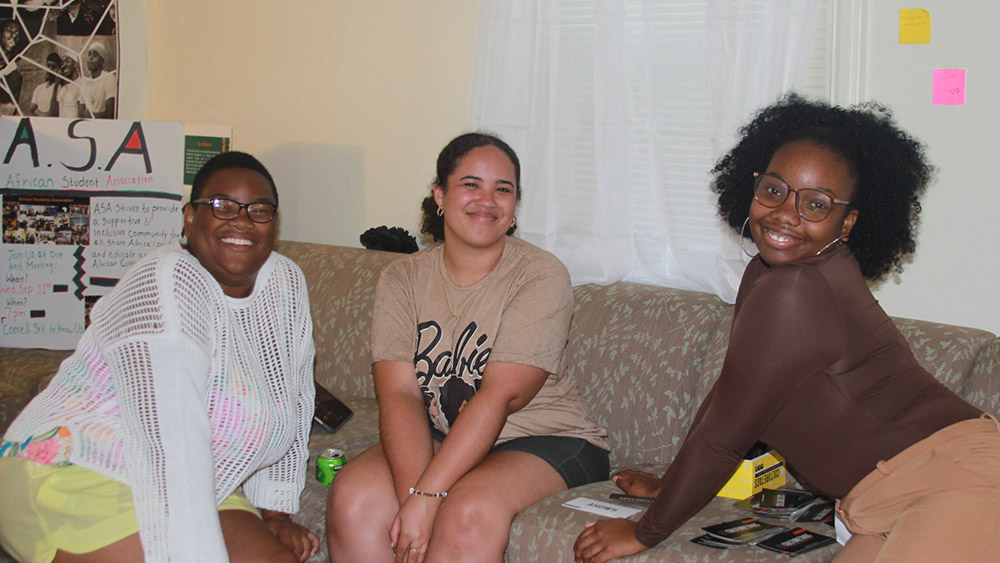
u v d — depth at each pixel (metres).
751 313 1.31
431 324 1.97
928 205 2.33
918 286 2.38
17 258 2.98
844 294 1.30
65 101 3.63
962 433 1.23
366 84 3.23
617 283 2.51
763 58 2.29
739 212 1.63
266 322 1.77
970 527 1.16
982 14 2.21
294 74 3.38
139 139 2.99
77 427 1.58
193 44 3.59
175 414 1.50
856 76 2.36
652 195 2.64
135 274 1.60
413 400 1.95
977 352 1.88
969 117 2.26
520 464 1.81
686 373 2.19
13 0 3.62
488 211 1.90
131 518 1.52
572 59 2.63
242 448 1.68
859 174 1.36
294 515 1.99
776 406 1.32
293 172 3.43
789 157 1.35
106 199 2.98
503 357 1.85
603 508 1.72
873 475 1.27
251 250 1.69
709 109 2.42
